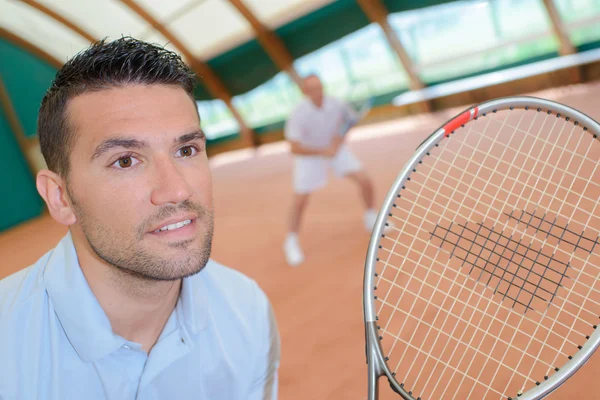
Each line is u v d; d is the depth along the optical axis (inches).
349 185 233.9
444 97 374.3
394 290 116.3
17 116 361.1
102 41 31.9
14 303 34.5
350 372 98.3
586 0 302.0
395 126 375.9
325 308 124.6
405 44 358.6
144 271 31.5
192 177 31.9
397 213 153.4
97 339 33.8
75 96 30.4
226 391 40.4
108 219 30.9
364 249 154.9
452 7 324.5
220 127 482.6
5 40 368.5
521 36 325.7
